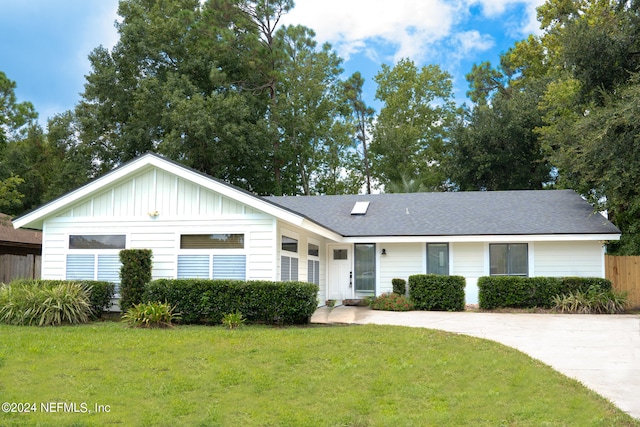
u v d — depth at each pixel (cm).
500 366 845
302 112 3934
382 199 2344
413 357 899
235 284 1282
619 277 1942
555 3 3275
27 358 871
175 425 617
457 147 3519
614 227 1819
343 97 4291
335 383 770
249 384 764
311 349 949
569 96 2562
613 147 1858
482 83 4391
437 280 1739
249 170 3600
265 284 1270
